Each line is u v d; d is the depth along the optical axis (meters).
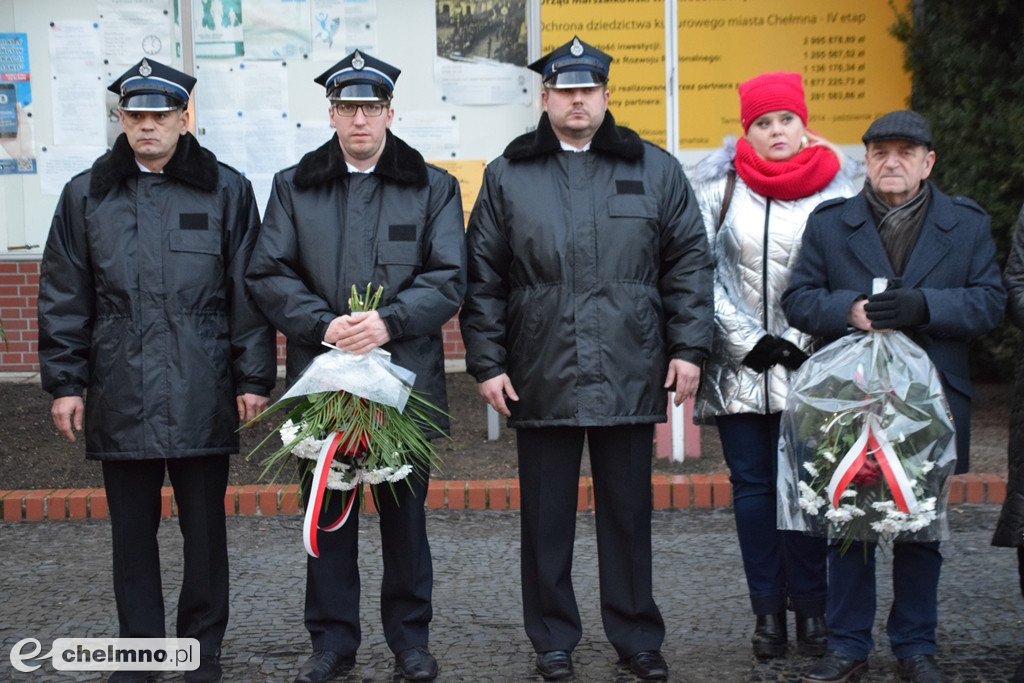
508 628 4.57
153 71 3.85
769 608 4.21
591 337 3.98
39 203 7.46
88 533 5.81
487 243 4.09
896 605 3.96
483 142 7.18
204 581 4.02
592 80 3.93
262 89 7.15
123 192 3.91
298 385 3.82
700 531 5.74
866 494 3.76
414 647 4.07
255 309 4.00
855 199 4.02
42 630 4.57
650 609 4.12
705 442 6.97
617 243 3.99
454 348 8.09
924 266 3.88
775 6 6.96
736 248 4.25
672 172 4.12
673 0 6.73
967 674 4.02
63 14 7.27
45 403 7.35
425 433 4.03
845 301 3.84
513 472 6.41
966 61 6.56
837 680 3.88
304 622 4.22
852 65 7.01
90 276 3.95
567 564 4.14
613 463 4.09
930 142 3.86
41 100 7.35
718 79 7.02
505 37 7.11
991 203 6.53
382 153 3.99
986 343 7.21
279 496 6.09
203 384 3.90
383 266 3.95
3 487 6.25
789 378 4.15
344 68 3.91
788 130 4.20
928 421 3.73
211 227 3.95
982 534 5.54
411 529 4.05
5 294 7.67
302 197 4.00
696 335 4.02
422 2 7.09
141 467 3.97
